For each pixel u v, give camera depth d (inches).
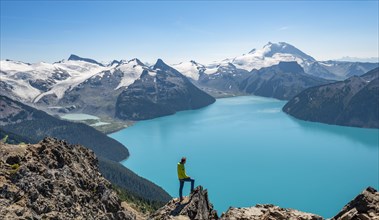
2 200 2554.1
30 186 2785.4
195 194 2177.7
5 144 3378.4
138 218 3959.2
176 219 1914.4
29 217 2469.2
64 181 3127.5
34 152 3376.0
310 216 1760.6
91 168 3996.1
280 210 1847.9
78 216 2822.3
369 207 1610.5
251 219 1752.0
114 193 3727.9
